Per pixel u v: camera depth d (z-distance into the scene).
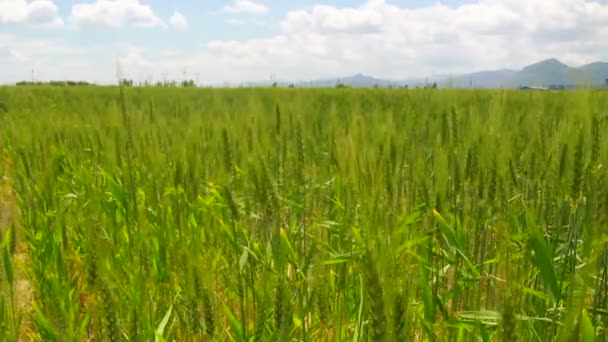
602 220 3.26
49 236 5.59
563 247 4.36
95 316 3.29
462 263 4.38
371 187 4.37
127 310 3.84
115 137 6.99
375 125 6.85
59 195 7.41
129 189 6.17
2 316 3.49
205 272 3.49
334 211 5.75
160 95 25.23
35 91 32.28
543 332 3.41
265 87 34.91
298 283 4.02
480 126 5.54
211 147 7.05
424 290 3.26
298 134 5.93
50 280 4.70
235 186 6.12
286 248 4.12
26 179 7.28
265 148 6.44
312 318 4.04
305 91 26.11
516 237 4.04
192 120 8.47
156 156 6.44
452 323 3.25
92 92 31.11
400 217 4.36
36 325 4.17
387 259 2.95
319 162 7.21
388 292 2.58
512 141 5.86
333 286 4.27
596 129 4.34
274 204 4.37
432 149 6.38
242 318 3.70
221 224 4.91
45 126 10.93
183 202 5.58
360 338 3.17
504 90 6.85
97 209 5.86
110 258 4.57
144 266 4.59
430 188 5.13
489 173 4.70
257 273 4.60
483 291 4.43
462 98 12.66
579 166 4.02
